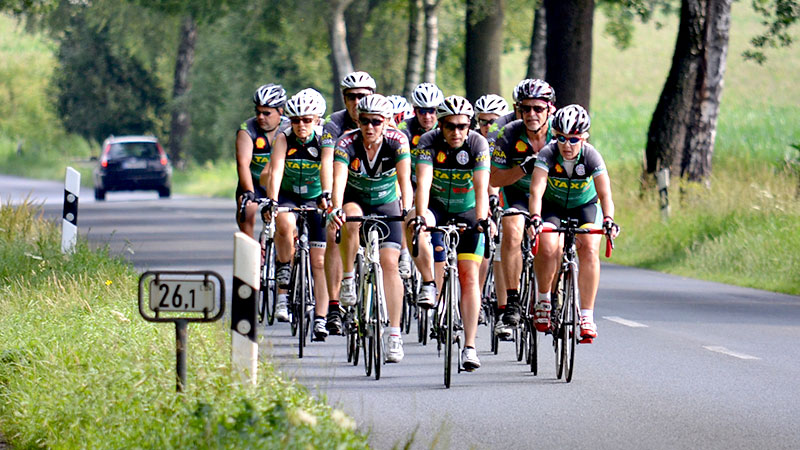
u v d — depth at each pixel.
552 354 27.77
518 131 25.86
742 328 31.64
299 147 28.61
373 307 24.59
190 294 17.88
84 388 18.27
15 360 21.47
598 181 24.55
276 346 28.31
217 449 15.16
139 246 52.50
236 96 145.50
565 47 67.06
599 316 33.75
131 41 165.62
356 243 25.70
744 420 20.66
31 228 43.09
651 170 62.88
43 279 32.44
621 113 166.25
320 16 111.44
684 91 62.03
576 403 22.05
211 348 20.64
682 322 32.66
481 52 91.69
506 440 19.12
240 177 30.58
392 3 108.69
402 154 24.86
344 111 27.88
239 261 18.19
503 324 25.97
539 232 24.05
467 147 24.42
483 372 25.41
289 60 141.75
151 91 166.12
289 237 29.48
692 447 18.70
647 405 21.88
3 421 18.66
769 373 25.17
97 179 99.69
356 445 15.82
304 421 15.89
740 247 46.31
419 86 27.33
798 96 176.50
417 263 24.38
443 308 25.06
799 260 43.78
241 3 117.12
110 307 27.09
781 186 55.12
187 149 158.25
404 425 20.14
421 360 26.75
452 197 25.06
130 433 16.53
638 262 49.56
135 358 19.84
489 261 28.36
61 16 157.88
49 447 17.06
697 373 25.16
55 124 183.88
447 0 128.62
